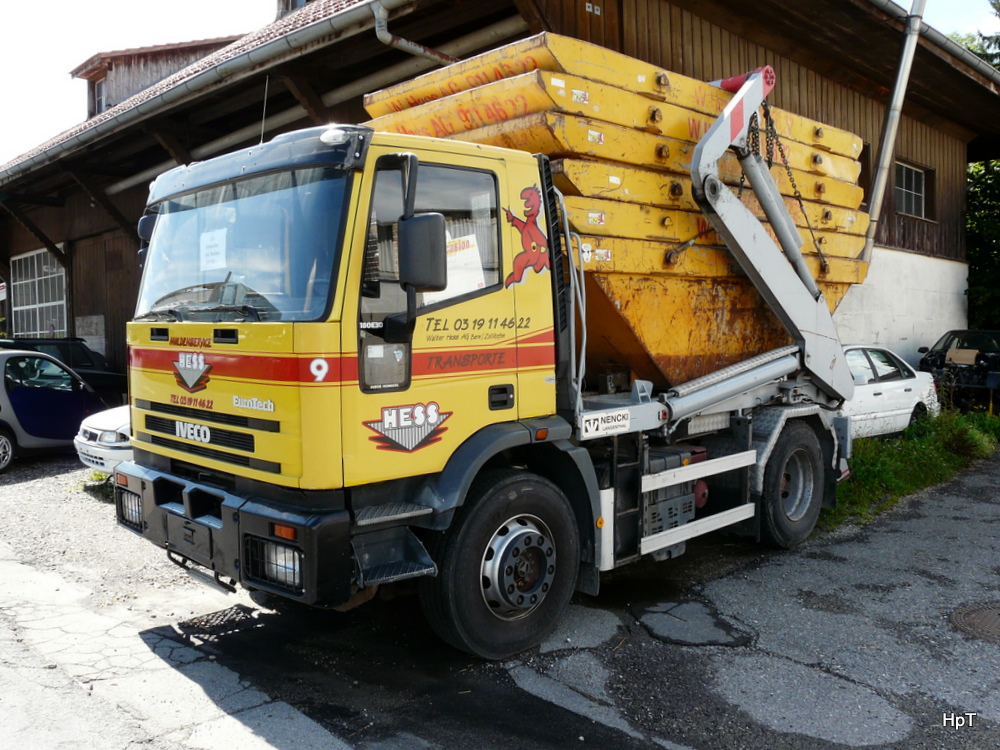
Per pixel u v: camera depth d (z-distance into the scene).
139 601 5.32
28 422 9.84
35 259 19.91
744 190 5.96
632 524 5.03
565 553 4.60
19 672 4.18
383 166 3.76
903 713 3.82
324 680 4.16
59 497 8.31
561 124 4.54
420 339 3.92
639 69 5.06
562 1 8.39
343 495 3.70
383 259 3.80
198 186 4.50
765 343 6.45
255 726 3.66
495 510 4.23
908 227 15.60
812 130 6.65
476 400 4.16
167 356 4.48
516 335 4.35
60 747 3.42
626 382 5.64
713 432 6.21
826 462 7.09
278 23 13.86
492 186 4.27
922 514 7.77
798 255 6.26
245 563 3.86
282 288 3.82
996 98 14.84
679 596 5.44
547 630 4.54
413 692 4.03
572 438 4.62
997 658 4.44
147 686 4.05
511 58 4.67
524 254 4.40
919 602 5.32
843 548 6.62
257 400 3.80
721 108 5.80
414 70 9.13
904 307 15.48
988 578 5.82
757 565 6.16
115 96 21.64
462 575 4.11
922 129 16.03
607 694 4.02
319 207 3.76
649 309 5.26
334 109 10.80
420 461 3.92
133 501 4.77
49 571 5.91
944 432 10.52
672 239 5.32
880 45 12.27
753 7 10.77
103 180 15.83
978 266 18.27
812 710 3.85
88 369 13.41
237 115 11.91
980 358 13.52
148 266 4.92
